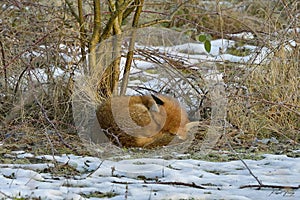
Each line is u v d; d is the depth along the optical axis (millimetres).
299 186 7215
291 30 12680
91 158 8609
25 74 10578
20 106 10070
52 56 10641
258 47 12609
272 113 10602
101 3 12992
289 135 10352
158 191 7027
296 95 10734
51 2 11453
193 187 7289
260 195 6945
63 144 9117
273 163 8648
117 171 7992
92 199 6637
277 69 11344
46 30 11000
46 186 7102
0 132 9586
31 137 9461
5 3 11414
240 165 8523
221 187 7355
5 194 6562
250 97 10562
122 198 6645
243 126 10406
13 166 8016
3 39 10773
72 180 7438
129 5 11000
